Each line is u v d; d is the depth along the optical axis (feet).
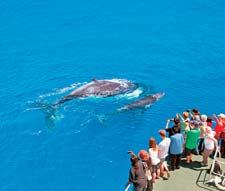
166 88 169.58
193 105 159.84
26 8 236.84
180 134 94.89
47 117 151.64
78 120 149.59
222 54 195.31
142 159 85.46
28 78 176.45
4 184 125.90
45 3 241.76
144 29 216.95
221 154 103.19
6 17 228.22
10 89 169.17
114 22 223.10
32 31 215.31
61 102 157.38
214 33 212.43
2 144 141.08
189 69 183.52
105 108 154.10
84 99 157.69
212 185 93.25
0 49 199.82
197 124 99.14
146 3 241.76
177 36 210.18
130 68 184.03
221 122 102.53
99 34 212.64
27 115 153.17
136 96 161.68
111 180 126.93
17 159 134.82
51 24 221.46
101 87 161.17
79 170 130.62
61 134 144.36
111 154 136.46
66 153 136.98
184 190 91.66
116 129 145.59
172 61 189.57
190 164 99.55
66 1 244.01
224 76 178.81
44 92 166.40
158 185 92.79
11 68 184.24
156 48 200.13
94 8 236.43
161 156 92.17
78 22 223.30
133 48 200.34
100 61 189.57
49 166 132.16
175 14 230.89
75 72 180.86
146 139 141.69
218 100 163.43
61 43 204.85
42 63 188.03
